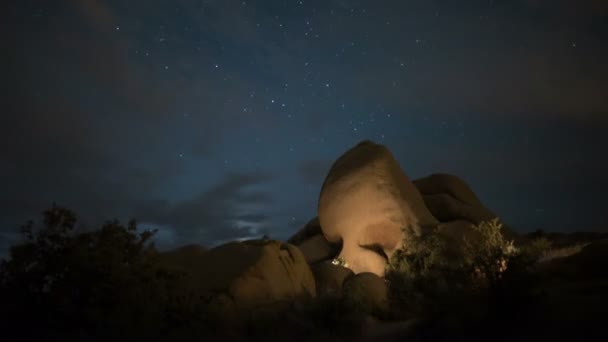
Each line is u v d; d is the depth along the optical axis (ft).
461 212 67.21
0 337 29.60
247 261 40.88
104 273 30.66
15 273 31.19
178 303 33.27
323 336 32.89
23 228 32.42
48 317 30.32
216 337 31.83
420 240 53.26
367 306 38.63
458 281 34.35
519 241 65.16
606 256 31.63
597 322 21.79
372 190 62.95
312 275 49.32
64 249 32.22
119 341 28.81
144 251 33.68
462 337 25.77
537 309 25.36
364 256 59.47
